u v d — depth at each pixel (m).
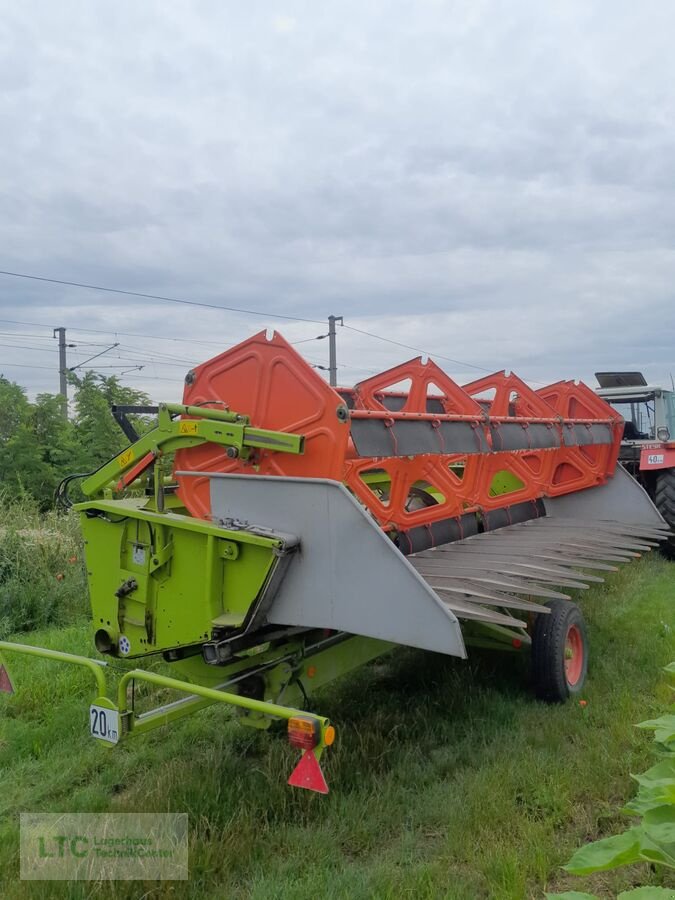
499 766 3.97
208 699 3.82
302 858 3.25
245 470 4.16
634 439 11.39
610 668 5.51
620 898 2.24
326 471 3.92
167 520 3.91
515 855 3.14
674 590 8.05
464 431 5.09
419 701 4.99
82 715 4.92
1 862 3.25
